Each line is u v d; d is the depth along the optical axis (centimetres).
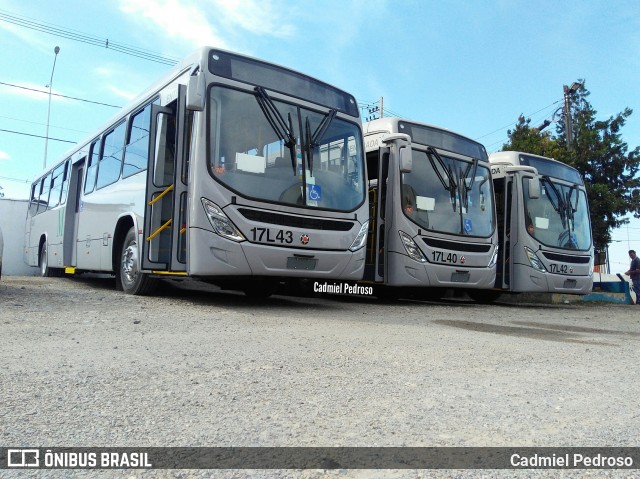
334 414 321
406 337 600
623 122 2173
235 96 785
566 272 1250
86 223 1165
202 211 734
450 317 863
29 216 1839
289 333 582
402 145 1003
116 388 353
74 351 449
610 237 2112
